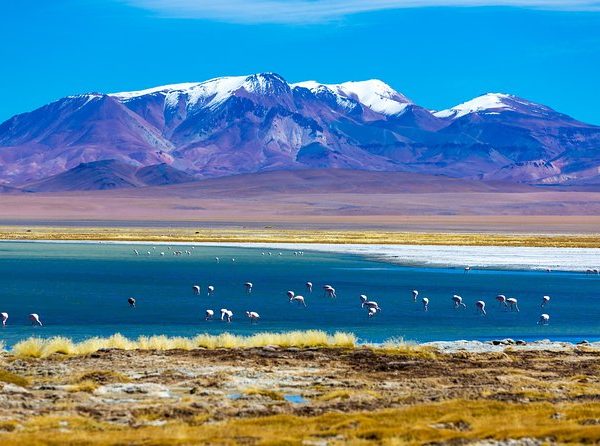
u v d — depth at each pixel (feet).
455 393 227.40
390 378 254.68
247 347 311.88
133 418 195.83
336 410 205.36
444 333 391.04
